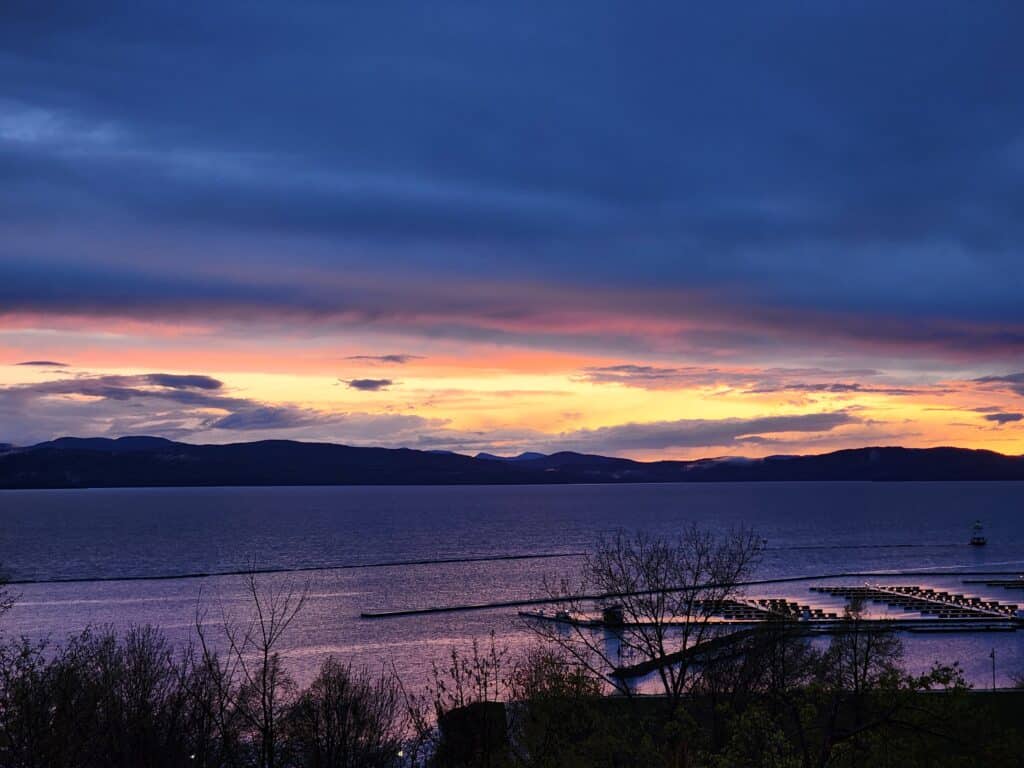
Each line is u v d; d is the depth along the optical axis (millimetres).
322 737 25828
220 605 166375
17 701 23625
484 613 155625
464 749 26719
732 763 30297
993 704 45438
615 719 35719
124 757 22500
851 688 37750
